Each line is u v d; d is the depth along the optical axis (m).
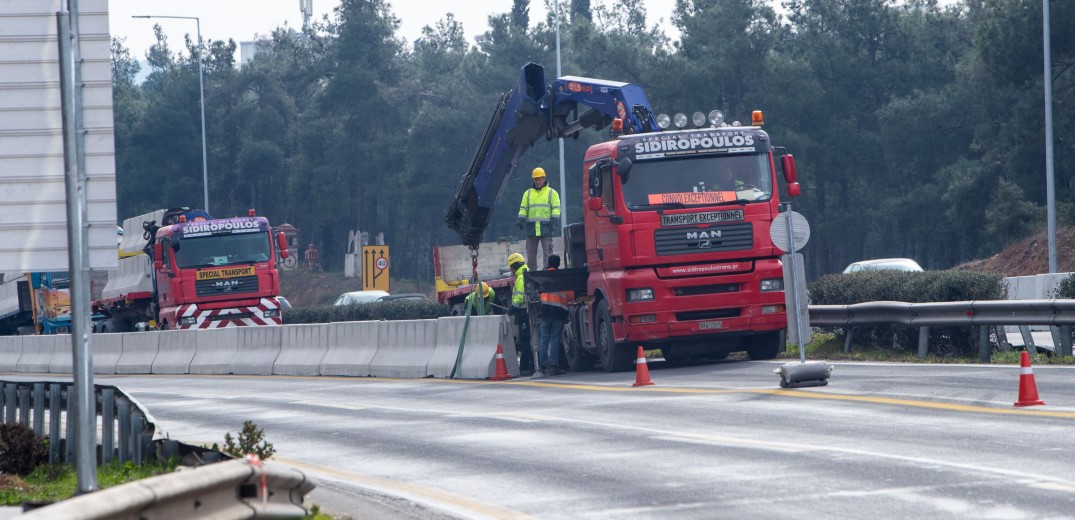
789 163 40.59
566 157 167.12
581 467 21.92
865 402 28.27
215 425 33.03
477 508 18.67
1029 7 103.81
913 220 140.25
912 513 16.41
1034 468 19.16
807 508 17.08
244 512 15.02
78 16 18.81
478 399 36.00
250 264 71.94
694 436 24.73
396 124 193.12
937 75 152.12
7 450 24.88
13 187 20.19
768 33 144.75
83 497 12.57
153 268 75.44
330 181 195.25
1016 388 29.58
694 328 39.59
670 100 148.00
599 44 149.75
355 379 48.81
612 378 39.53
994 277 41.03
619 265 39.69
